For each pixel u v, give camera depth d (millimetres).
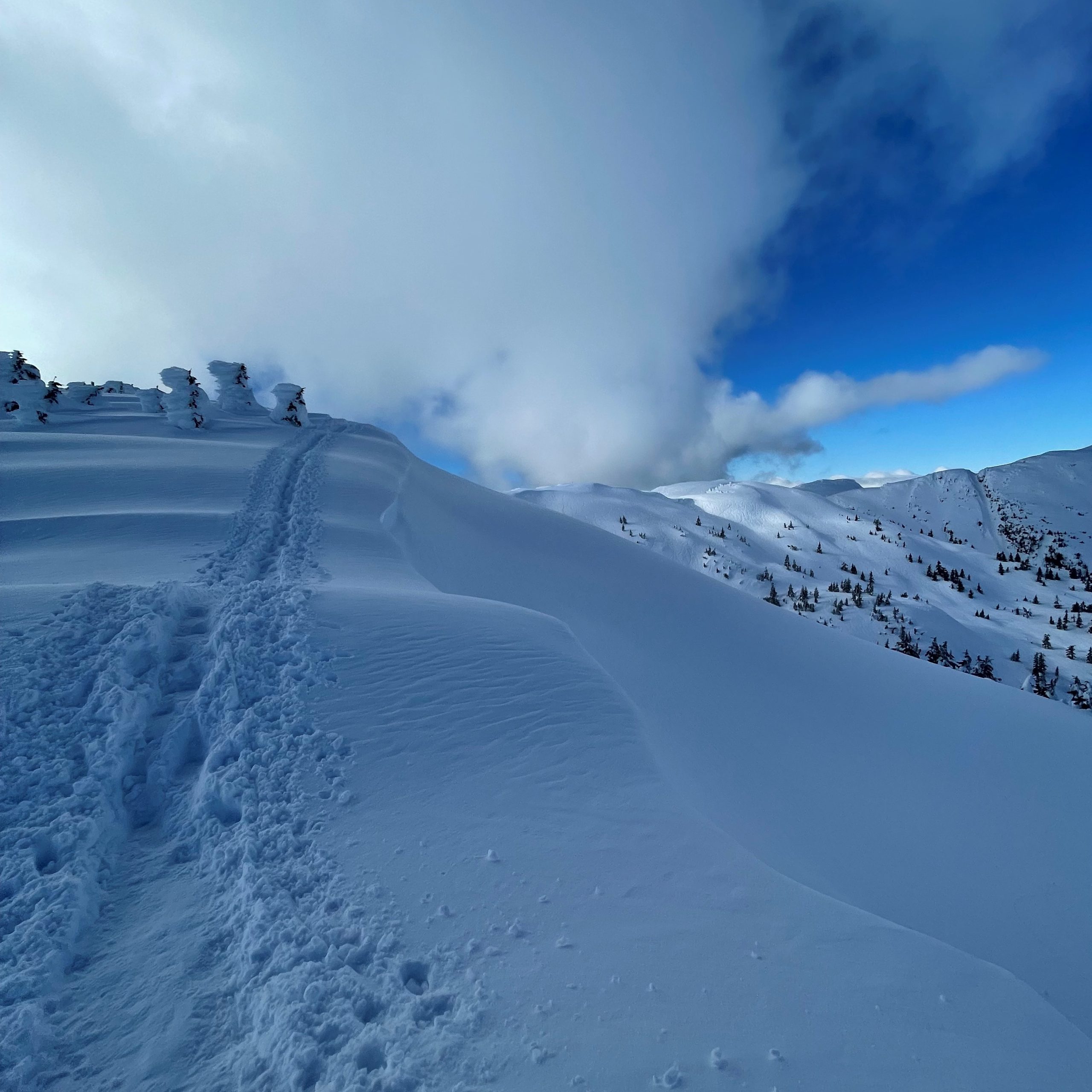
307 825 4973
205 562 13547
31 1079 3078
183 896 4375
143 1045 3260
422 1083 2918
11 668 6801
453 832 4988
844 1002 3568
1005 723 20484
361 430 46156
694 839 5164
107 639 7609
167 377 37500
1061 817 14031
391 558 15750
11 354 45500
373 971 3607
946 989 3754
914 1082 3062
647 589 29891
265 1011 3354
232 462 25453
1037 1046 3365
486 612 10531
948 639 173250
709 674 19656
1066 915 9602
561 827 5188
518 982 3553
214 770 5715
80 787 5230
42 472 20844
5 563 12891
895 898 9109
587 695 7637
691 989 3588
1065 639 184625
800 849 9523
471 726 6695
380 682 7438
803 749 14828
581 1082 2936
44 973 3609
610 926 4070
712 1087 2953
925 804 13352
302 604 9477
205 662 7664
